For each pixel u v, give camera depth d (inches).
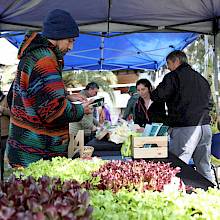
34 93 69.1
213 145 140.5
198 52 279.9
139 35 242.8
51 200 29.7
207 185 60.0
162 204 37.9
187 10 157.5
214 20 164.9
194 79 128.6
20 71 71.5
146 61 322.3
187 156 129.4
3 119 128.7
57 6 151.1
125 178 47.0
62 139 72.8
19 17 159.0
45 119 69.6
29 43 71.7
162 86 129.3
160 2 149.6
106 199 38.3
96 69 329.4
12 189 32.4
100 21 170.6
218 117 172.1
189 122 128.4
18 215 24.1
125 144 91.0
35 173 54.5
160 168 53.2
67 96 75.4
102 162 64.3
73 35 75.4
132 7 155.9
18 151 71.2
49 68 69.3
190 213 37.3
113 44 267.3
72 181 38.0
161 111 140.6
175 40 248.4
